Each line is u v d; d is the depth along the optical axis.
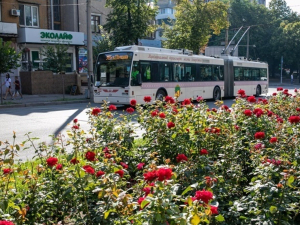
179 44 33.84
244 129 6.36
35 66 30.70
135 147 6.65
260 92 30.73
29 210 3.47
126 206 3.03
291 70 70.44
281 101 9.77
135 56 18.12
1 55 20.62
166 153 5.58
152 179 2.95
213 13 33.47
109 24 26.94
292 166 4.18
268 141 5.65
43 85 27.94
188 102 6.82
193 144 5.57
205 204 2.75
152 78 19.19
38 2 31.05
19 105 20.73
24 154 8.24
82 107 19.80
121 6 26.12
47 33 30.17
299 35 60.09
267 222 3.36
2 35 26.69
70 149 8.45
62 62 28.34
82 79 30.73
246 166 5.50
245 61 28.58
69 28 34.78
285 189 3.67
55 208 3.73
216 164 4.48
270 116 6.87
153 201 2.65
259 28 64.44
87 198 3.80
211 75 24.47
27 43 29.50
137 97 18.25
